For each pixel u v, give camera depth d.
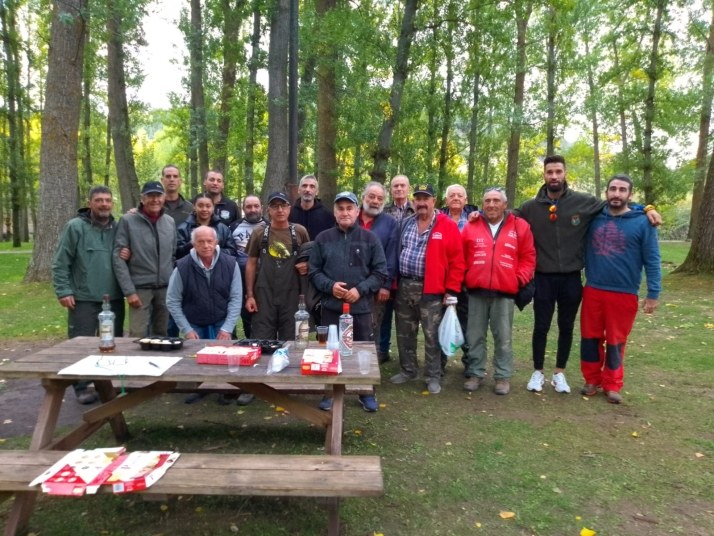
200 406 4.40
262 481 2.22
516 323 7.72
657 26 14.57
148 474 2.21
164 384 3.45
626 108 16.47
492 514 2.81
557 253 4.51
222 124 18.59
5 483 2.18
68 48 9.86
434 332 4.67
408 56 11.92
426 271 4.59
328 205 14.27
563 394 4.70
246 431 3.87
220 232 4.88
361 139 12.55
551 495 3.00
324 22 11.50
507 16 11.90
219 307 4.20
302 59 12.80
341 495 2.18
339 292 4.08
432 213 4.79
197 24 15.30
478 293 4.63
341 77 12.46
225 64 16.55
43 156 10.11
